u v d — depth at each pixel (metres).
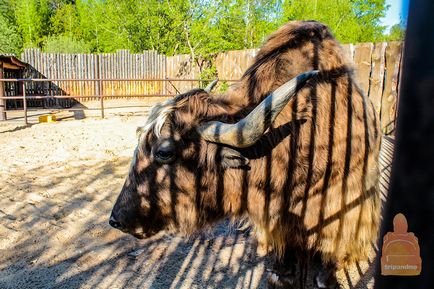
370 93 7.08
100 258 3.75
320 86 2.62
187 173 2.54
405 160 1.01
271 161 2.54
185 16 22.97
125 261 3.71
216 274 3.49
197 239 4.17
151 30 25.97
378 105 6.84
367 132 2.75
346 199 2.64
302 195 2.58
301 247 2.74
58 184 5.83
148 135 2.53
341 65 2.80
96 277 3.42
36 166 6.79
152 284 3.32
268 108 2.16
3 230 4.24
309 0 20.86
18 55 31.94
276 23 21.98
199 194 2.59
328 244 2.69
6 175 6.21
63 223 4.49
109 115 13.86
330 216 2.63
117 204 2.64
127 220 2.61
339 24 20.11
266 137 2.51
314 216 2.62
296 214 2.61
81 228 4.38
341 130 2.61
